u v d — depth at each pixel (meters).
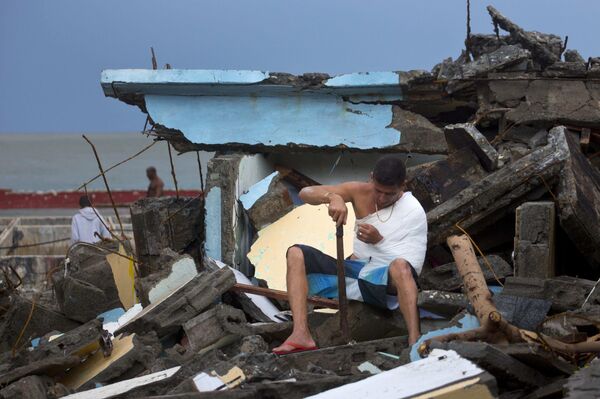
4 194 42.56
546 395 5.94
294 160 12.73
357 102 11.97
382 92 11.87
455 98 11.77
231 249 10.88
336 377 6.16
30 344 8.99
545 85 11.13
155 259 11.34
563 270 9.36
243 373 6.21
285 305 9.62
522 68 11.30
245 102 12.16
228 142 12.12
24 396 6.68
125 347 7.63
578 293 7.52
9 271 17.00
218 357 6.82
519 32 12.37
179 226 11.48
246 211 10.91
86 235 15.01
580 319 6.84
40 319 9.43
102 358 7.64
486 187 9.10
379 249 7.77
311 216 10.71
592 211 8.93
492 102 11.32
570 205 8.56
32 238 22.11
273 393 5.95
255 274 10.16
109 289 9.82
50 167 123.50
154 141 12.31
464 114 12.33
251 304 9.18
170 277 9.04
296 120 12.07
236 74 11.95
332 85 11.77
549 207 8.38
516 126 11.13
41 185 86.31
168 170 107.00
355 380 6.09
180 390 6.19
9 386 6.78
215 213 10.91
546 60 12.27
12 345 9.35
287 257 7.75
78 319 9.51
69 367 7.36
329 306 8.30
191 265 9.11
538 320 6.93
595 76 11.02
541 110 11.02
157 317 8.11
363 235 7.72
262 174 12.33
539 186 9.05
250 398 5.88
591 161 10.88
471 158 9.75
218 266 10.23
